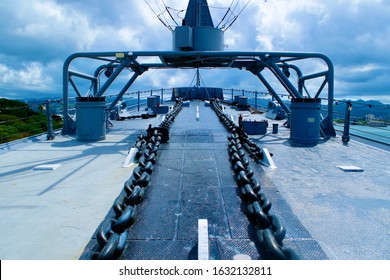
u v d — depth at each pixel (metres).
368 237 2.45
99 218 2.79
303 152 5.57
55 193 3.44
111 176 4.09
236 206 2.91
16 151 5.73
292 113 6.72
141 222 2.60
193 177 3.73
